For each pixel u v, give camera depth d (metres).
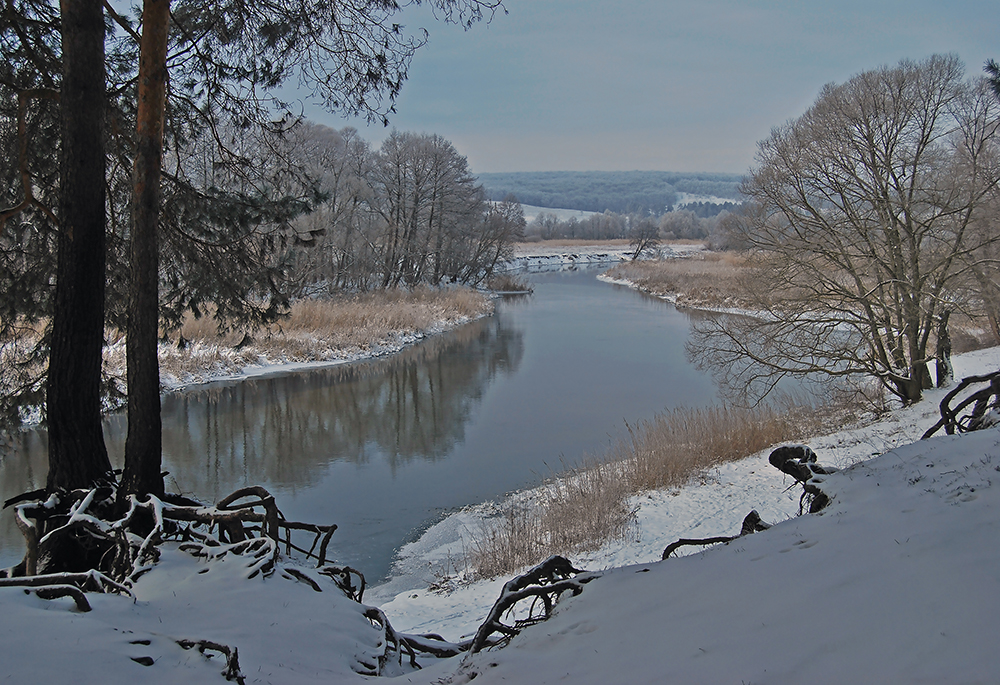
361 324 33.00
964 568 3.36
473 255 58.59
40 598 4.36
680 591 4.18
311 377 26.02
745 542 4.84
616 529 11.90
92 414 8.02
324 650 4.64
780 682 2.80
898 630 2.96
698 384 24.28
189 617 4.73
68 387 7.83
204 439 18.69
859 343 18.12
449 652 5.91
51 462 7.88
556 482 15.02
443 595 10.15
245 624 4.72
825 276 17.91
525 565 10.91
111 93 9.16
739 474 14.71
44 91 8.38
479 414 20.97
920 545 3.79
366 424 20.09
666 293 52.69
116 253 10.33
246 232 10.02
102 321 8.16
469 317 41.56
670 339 33.50
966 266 16.77
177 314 10.74
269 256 10.75
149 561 6.22
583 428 19.33
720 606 3.76
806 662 2.91
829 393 19.98
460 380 25.58
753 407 18.28
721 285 46.56
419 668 5.53
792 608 3.48
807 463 6.26
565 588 4.82
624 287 61.00
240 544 6.27
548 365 27.86
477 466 16.45
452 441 18.42
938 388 17.62
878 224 17.36
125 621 4.36
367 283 44.78
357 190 41.38
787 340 18.81
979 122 16.38
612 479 14.45
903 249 17.56
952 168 16.72
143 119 7.93
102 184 8.12
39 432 17.22
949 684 2.46
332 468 16.50
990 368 18.44
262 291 10.75
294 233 10.68
